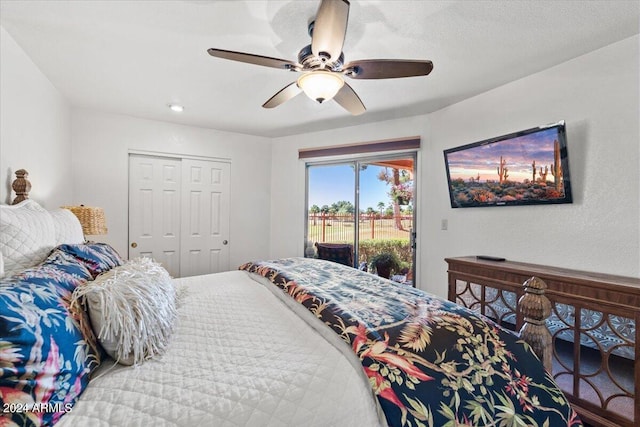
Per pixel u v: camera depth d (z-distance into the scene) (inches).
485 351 41.1
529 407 37.1
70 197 117.6
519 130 93.4
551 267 82.4
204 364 35.4
